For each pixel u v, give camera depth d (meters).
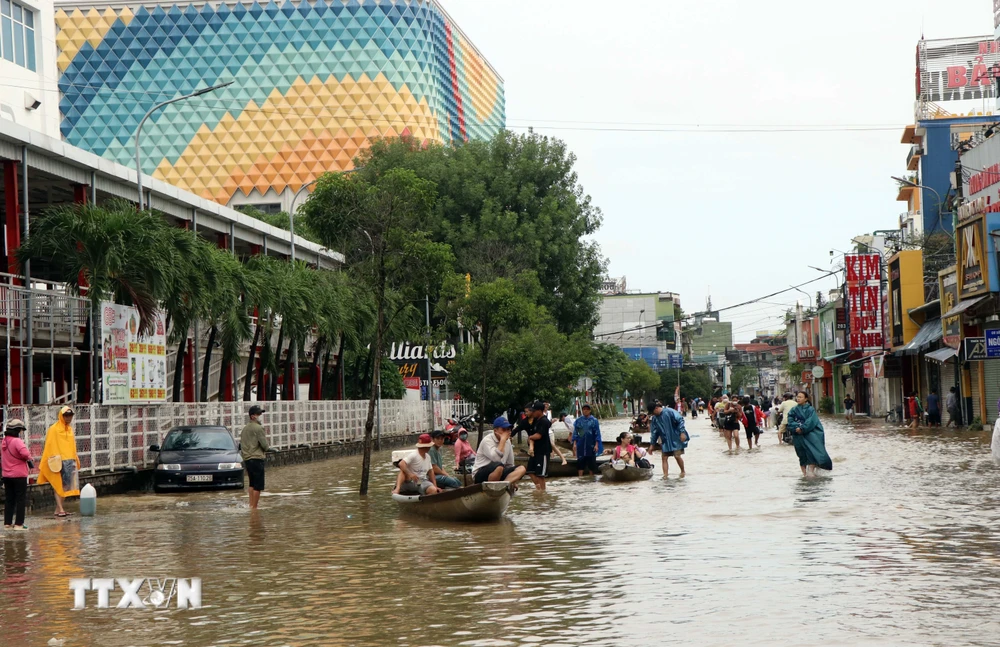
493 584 11.77
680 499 20.80
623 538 15.23
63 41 121.19
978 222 43.97
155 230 28.02
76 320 29.95
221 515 20.64
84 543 16.52
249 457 21.36
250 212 78.12
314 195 28.88
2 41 48.97
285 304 38.88
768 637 8.81
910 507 17.84
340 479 30.59
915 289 61.06
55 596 11.74
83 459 25.28
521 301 43.09
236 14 122.06
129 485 27.72
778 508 18.31
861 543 13.86
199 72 121.62
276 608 10.77
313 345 55.62
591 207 68.50
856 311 68.06
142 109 120.94
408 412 58.66
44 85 52.09
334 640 9.23
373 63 122.31
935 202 67.31
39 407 23.16
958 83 69.25
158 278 27.77
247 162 121.12
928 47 69.69
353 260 29.94
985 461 28.08
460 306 41.59
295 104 121.75
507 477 19.36
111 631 9.88
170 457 27.19
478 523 17.89
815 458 24.58
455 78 141.12
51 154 29.67
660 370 145.88
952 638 8.59
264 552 14.98
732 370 183.00
